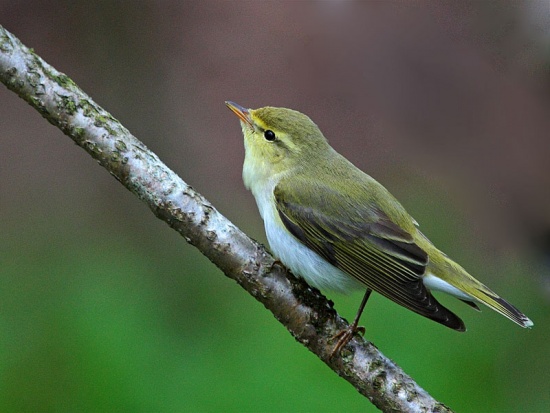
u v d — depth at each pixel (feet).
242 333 39.14
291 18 45.50
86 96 23.66
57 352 37.76
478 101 41.29
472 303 28.09
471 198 41.04
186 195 23.77
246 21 47.42
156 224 48.47
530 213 39.73
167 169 23.88
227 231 24.13
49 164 51.70
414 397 23.20
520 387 37.27
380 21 43.27
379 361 23.77
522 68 41.29
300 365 37.11
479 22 42.34
